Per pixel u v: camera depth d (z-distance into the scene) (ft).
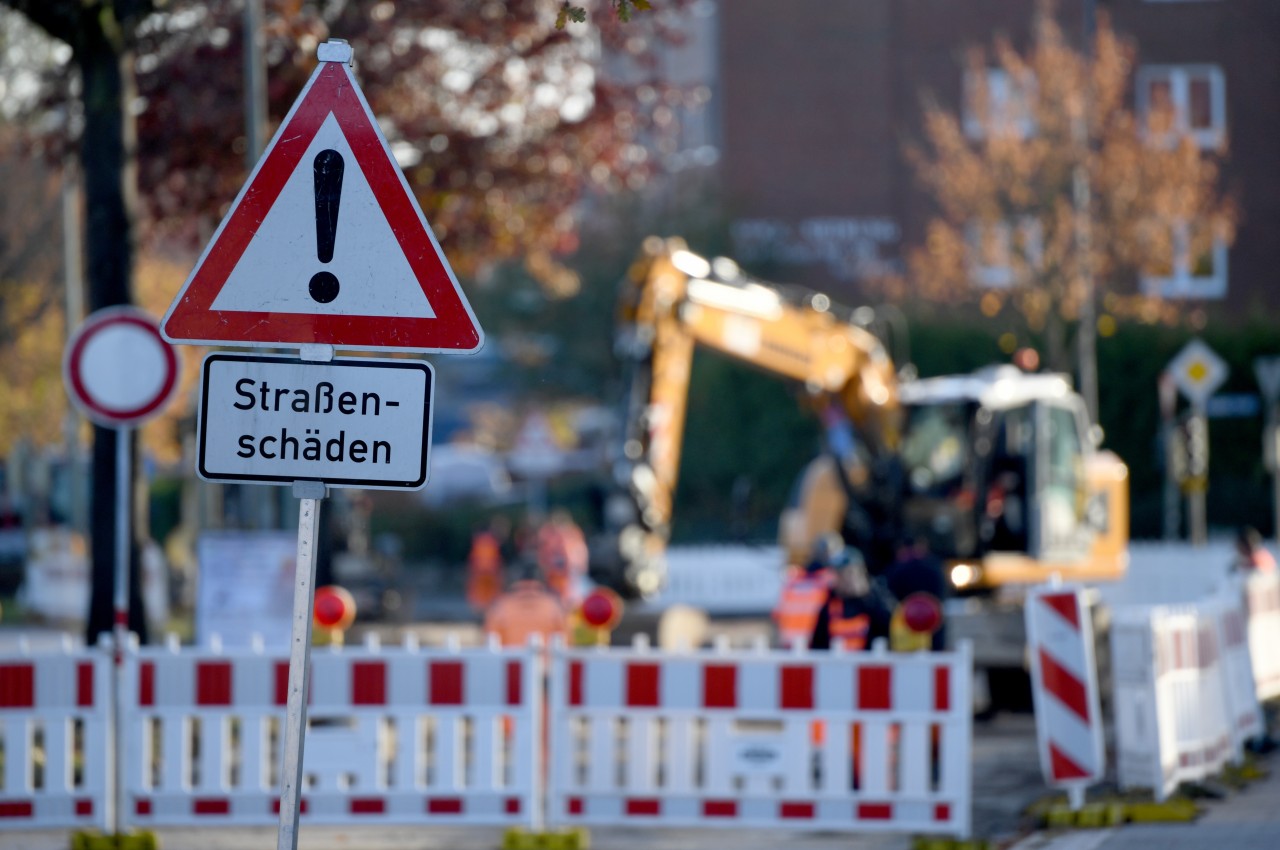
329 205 52.60
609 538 219.41
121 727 102.94
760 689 103.86
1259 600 152.46
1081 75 357.00
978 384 201.67
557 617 156.46
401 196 52.49
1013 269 359.46
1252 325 383.65
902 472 198.70
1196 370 256.11
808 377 196.54
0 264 288.51
